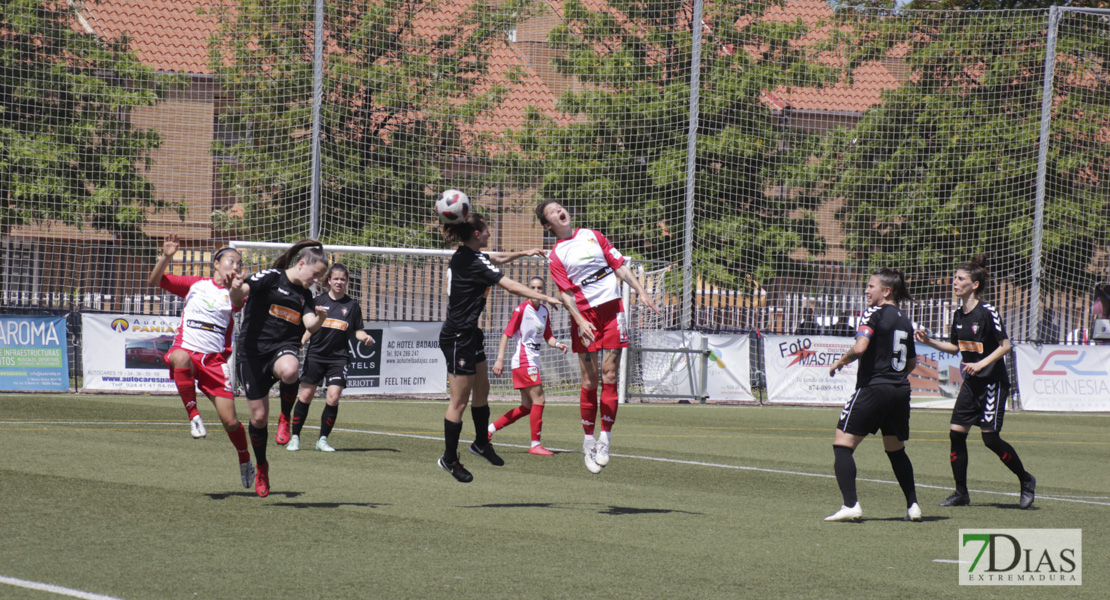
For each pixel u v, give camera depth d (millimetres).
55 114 27375
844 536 9078
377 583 6805
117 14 27906
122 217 27703
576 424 19766
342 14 28391
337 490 10664
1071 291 29422
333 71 28172
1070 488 13281
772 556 8070
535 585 6887
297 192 27734
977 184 29781
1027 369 26578
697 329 26672
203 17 28344
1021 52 29516
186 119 28297
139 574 6832
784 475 13445
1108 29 29359
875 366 9852
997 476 14336
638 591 6812
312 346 14242
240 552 7582
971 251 29781
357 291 25109
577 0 29734
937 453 16938
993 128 29688
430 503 10078
